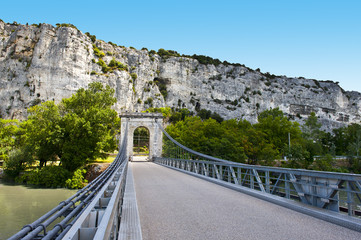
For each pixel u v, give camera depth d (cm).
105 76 10756
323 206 662
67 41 10294
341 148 8706
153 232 511
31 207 2398
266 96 16662
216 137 4919
